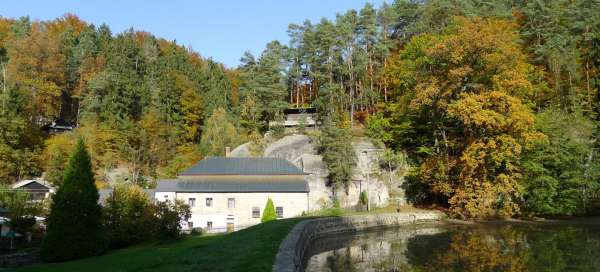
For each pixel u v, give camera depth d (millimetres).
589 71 69938
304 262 26672
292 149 68562
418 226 48906
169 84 93250
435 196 61719
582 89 67875
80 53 99875
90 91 86750
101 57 98812
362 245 34562
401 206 60406
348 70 75938
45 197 56156
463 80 53688
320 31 79562
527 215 55594
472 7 72812
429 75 56844
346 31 76938
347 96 77938
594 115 64938
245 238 26625
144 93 89312
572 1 73875
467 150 50219
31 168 69250
